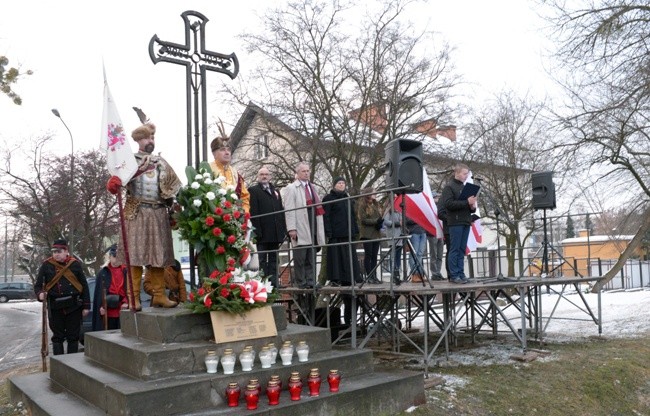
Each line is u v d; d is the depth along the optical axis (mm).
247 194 7355
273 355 5699
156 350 5277
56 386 6371
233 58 7617
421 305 10898
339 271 8742
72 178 28391
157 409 4824
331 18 20406
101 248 31922
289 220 8578
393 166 7590
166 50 7105
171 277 7781
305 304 9445
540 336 9227
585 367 7977
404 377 6066
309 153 20969
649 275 28281
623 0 13617
